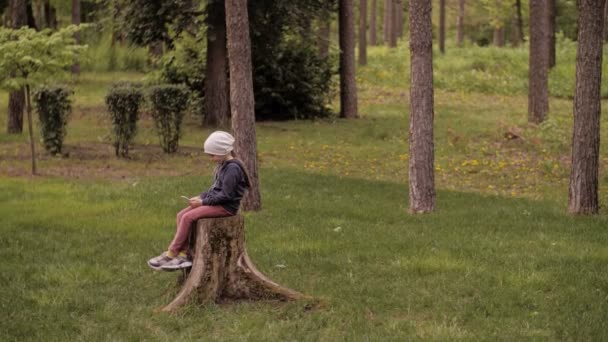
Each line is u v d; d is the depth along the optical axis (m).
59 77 15.96
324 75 26.92
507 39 66.69
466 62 41.94
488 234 10.83
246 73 12.22
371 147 20.80
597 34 12.20
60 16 39.47
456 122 26.14
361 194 14.17
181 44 26.77
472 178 16.92
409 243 10.20
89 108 28.61
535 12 24.67
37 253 9.65
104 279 8.51
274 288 7.68
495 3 51.25
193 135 22.47
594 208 12.52
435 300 7.73
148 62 34.84
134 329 6.93
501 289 8.02
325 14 26.28
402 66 42.12
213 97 24.28
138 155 18.73
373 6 53.84
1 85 15.20
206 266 7.51
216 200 7.46
